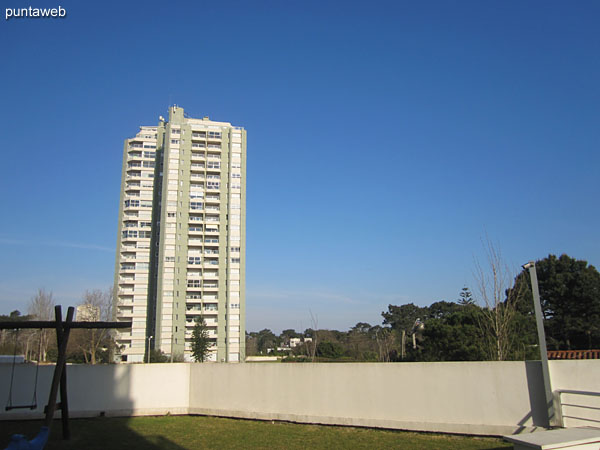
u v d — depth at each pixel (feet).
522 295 75.97
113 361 208.85
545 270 132.05
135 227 264.11
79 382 49.21
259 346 351.67
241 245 258.78
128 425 44.88
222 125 282.15
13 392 47.52
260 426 43.39
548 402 33.45
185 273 249.75
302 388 44.57
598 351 82.33
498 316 68.23
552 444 17.75
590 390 32.30
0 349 139.23
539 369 34.73
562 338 127.34
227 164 269.64
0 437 39.96
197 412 50.19
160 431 41.86
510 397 35.58
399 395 39.93
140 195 269.44
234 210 262.88
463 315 82.94
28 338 160.45
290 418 44.47
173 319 242.99
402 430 39.17
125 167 274.36
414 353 95.35
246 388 47.70
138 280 257.75
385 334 212.64
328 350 202.08
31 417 47.57
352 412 41.68
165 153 262.47
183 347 240.53
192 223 255.70
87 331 189.37
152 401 50.49
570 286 125.80
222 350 242.17
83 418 48.49
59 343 38.11
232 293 250.98
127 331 250.16
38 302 181.78
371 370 41.57
